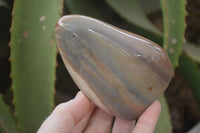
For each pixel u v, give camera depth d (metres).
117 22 0.46
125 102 0.23
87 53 0.21
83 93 0.25
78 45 0.21
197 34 0.49
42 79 0.30
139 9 0.42
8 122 0.29
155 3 0.46
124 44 0.21
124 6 0.41
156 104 0.24
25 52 0.30
